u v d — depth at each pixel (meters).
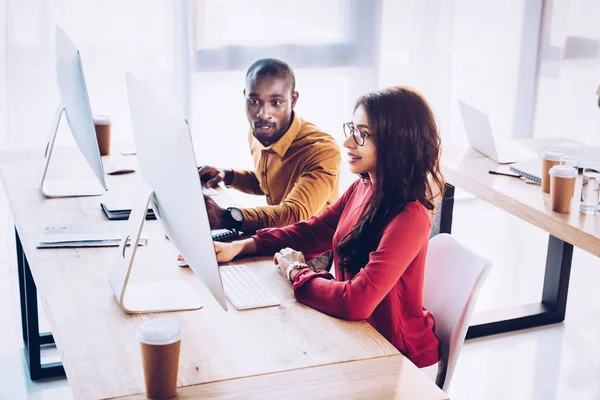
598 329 3.35
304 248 2.20
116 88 3.81
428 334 1.95
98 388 1.44
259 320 1.75
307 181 2.51
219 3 3.89
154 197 1.80
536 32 4.64
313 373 1.52
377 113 1.87
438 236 2.09
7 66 3.56
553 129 4.84
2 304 3.38
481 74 4.62
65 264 2.02
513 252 4.24
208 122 4.04
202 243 1.56
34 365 2.75
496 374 2.92
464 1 4.48
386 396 1.44
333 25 4.15
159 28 3.81
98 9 3.68
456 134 4.64
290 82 2.61
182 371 1.51
